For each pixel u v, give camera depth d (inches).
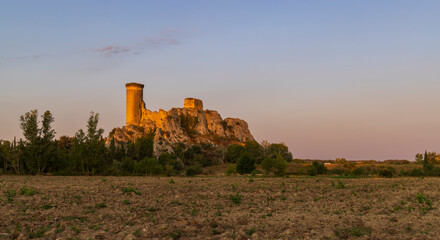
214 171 4603.8
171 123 6993.1
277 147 6338.6
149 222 813.2
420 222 832.9
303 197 1298.0
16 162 2984.7
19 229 708.7
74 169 3016.7
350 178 2635.3
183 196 1252.5
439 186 1702.8
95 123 3117.6
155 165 3218.5
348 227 776.3
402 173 3373.5
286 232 724.7
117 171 3085.6
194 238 690.2
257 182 2009.1
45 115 3100.4
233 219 860.0
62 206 980.6
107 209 960.9
